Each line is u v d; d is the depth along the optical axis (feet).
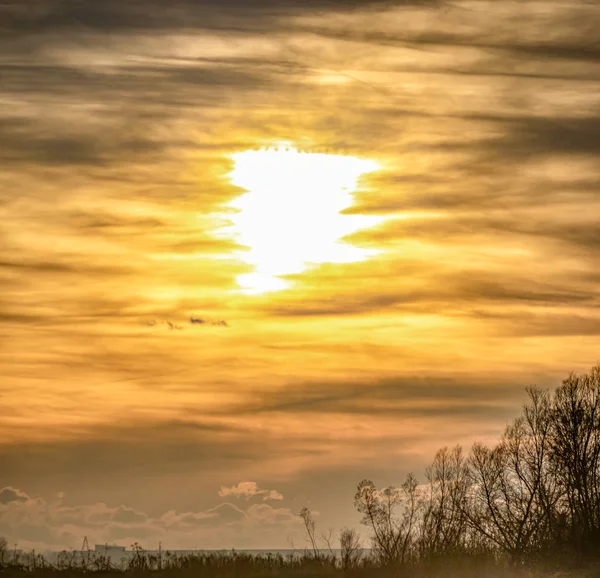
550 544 286.66
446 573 261.03
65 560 289.74
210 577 275.80
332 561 281.33
